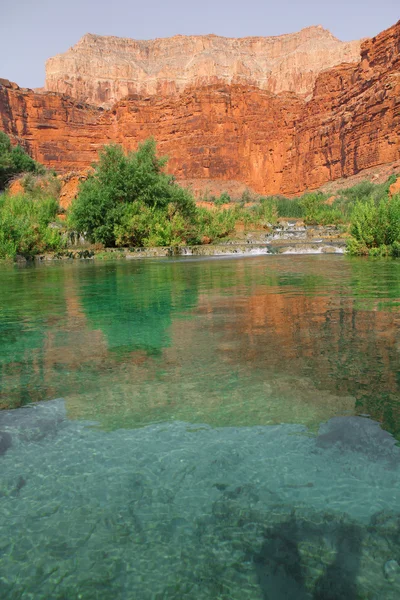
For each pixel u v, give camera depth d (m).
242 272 8.89
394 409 2.09
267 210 33.25
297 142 88.44
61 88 185.88
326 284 6.61
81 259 14.96
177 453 1.77
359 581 1.15
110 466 1.69
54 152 96.44
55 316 4.59
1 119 90.50
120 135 98.81
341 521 1.36
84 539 1.33
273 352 3.05
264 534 1.32
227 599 1.09
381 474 1.59
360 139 67.88
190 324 4.02
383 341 3.25
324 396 2.26
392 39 69.44
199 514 1.41
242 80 193.88
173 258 14.48
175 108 97.94
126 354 3.12
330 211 31.66
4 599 1.13
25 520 1.41
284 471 1.62
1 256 13.78
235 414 2.09
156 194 19.31
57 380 2.62
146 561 1.22
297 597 1.10
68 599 1.12
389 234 12.91
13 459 1.76
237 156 95.94
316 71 186.00
